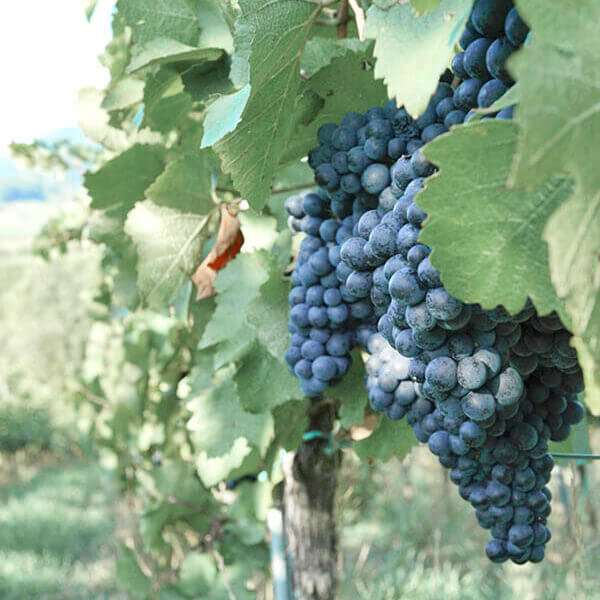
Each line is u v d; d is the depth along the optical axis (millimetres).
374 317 615
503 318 469
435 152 392
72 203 1664
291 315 649
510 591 2002
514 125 387
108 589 2811
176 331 1374
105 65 896
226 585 1318
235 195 818
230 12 704
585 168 336
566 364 518
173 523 1352
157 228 771
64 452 4949
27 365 4980
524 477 541
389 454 761
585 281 359
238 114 542
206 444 859
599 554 1823
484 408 486
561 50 344
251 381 754
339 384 706
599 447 1772
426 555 2387
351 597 1919
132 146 795
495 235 401
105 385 1777
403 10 483
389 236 498
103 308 1806
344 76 626
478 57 482
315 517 918
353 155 566
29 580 2906
